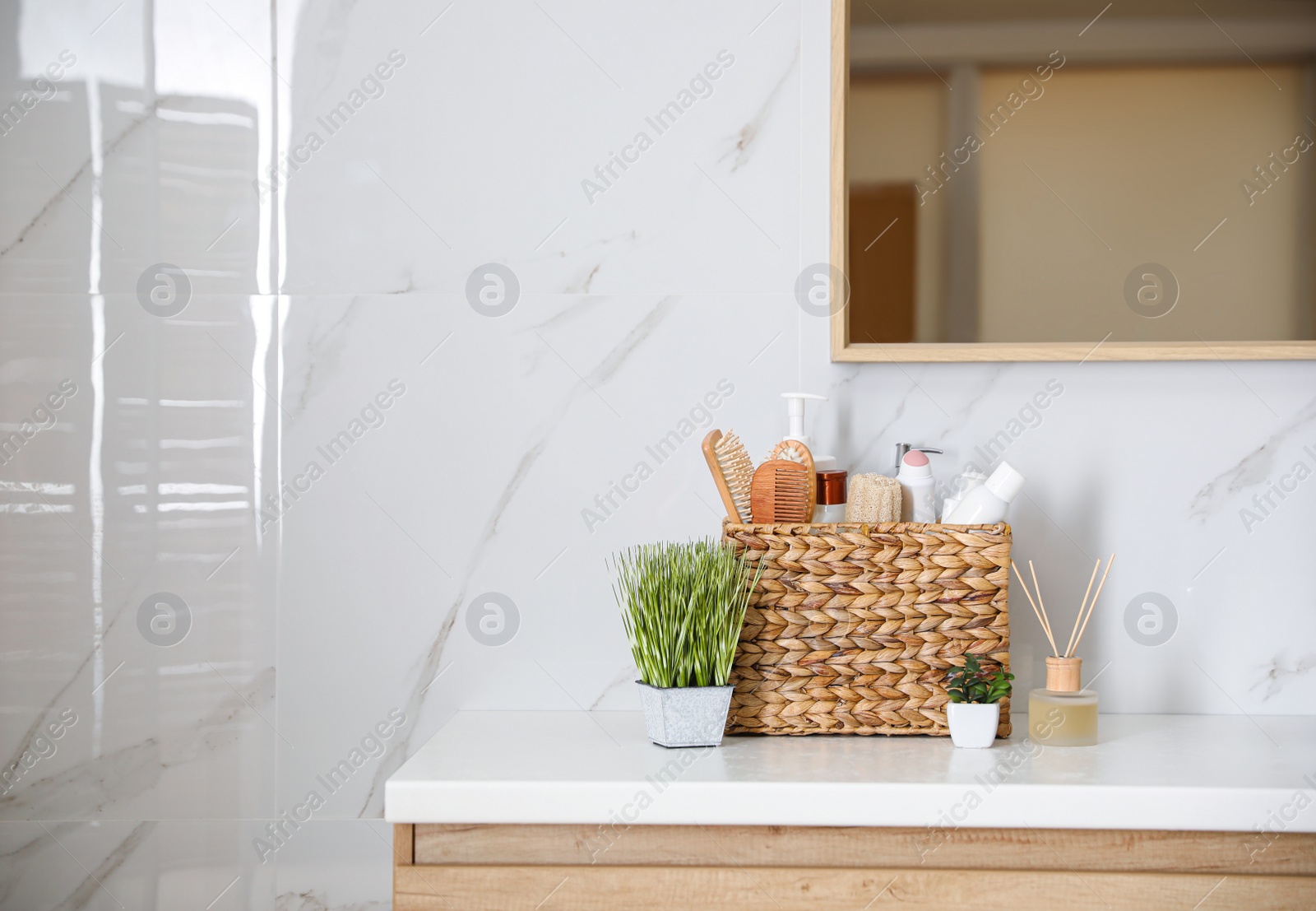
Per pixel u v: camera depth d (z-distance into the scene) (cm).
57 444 120
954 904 84
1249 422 117
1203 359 114
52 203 121
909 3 118
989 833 85
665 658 97
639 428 120
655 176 120
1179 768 90
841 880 84
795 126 120
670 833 86
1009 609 117
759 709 102
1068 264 116
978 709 96
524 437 120
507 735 105
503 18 121
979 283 117
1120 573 117
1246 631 116
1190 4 117
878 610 101
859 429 119
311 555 120
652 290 120
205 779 118
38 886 117
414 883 85
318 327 121
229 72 121
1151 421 117
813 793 83
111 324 120
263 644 119
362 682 119
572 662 119
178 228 121
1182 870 84
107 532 119
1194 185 116
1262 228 115
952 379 119
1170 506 117
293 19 121
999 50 117
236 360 120
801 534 101
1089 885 84
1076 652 117
